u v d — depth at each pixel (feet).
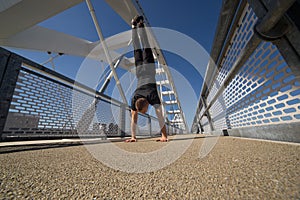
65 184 1.81
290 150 2.90
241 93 6.05
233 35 6.03
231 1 5.08
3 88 5.49
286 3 1.67
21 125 6.48
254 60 4.74
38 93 7.50
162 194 1.50
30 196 1.48
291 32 1.94
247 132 5.79
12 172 2.30
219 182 1.69
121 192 1.58
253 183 1.57
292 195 1.26
